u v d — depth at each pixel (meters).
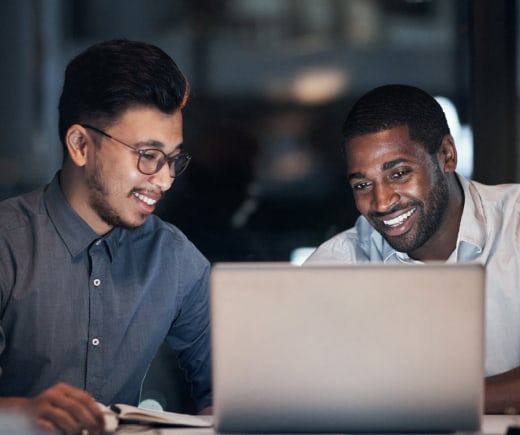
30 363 2.60
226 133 5.55
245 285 2.12
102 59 2.53
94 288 2.64
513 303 2.77
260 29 6.50
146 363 2.73
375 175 2.68
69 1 5.89
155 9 6.30
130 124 2.50
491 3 3.27
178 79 2.54
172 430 2.25
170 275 2.74
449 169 2.78
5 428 2.13
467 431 2.16
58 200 2.64
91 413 2.13
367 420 2.15
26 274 2.60
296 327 2.13
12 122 5.60
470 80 3.34
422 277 2.12
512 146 3.32
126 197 2.54
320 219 5.67
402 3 6.43
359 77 6.50
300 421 2.16
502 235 2.80
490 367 2.78
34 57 5.66
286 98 6.46
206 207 5.28
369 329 2.13
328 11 6.50
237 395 2.15
